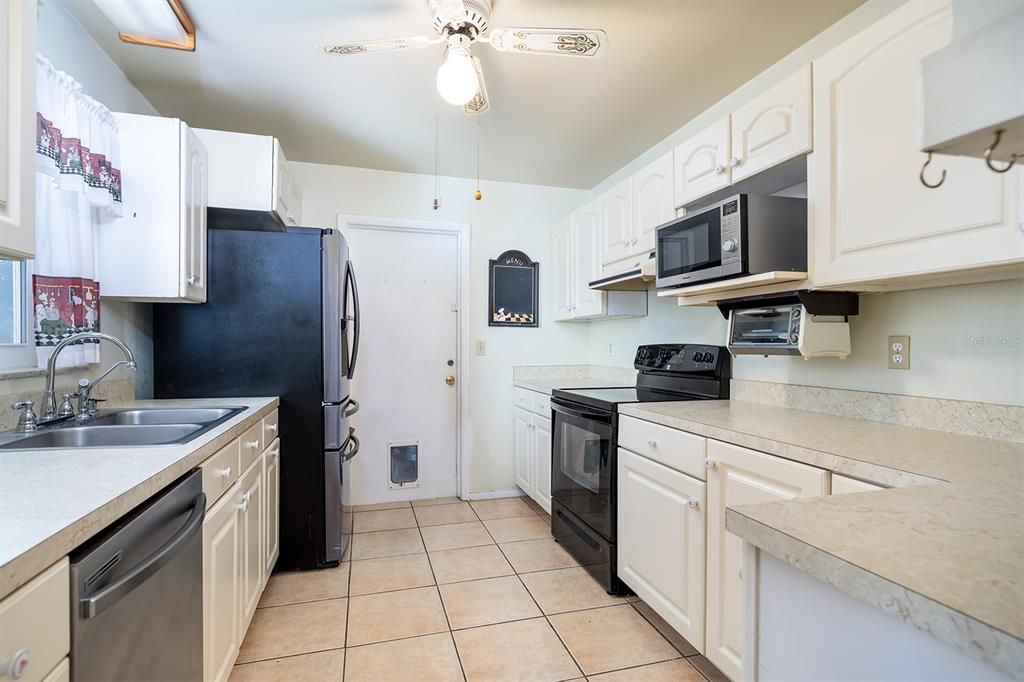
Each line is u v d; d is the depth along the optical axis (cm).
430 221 341
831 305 162
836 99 142
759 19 176
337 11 171
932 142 50
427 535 280
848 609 63
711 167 192
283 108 243
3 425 142
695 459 163
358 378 336
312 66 206
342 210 325
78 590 72
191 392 227
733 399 221
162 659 98
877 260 131
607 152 301
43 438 139
